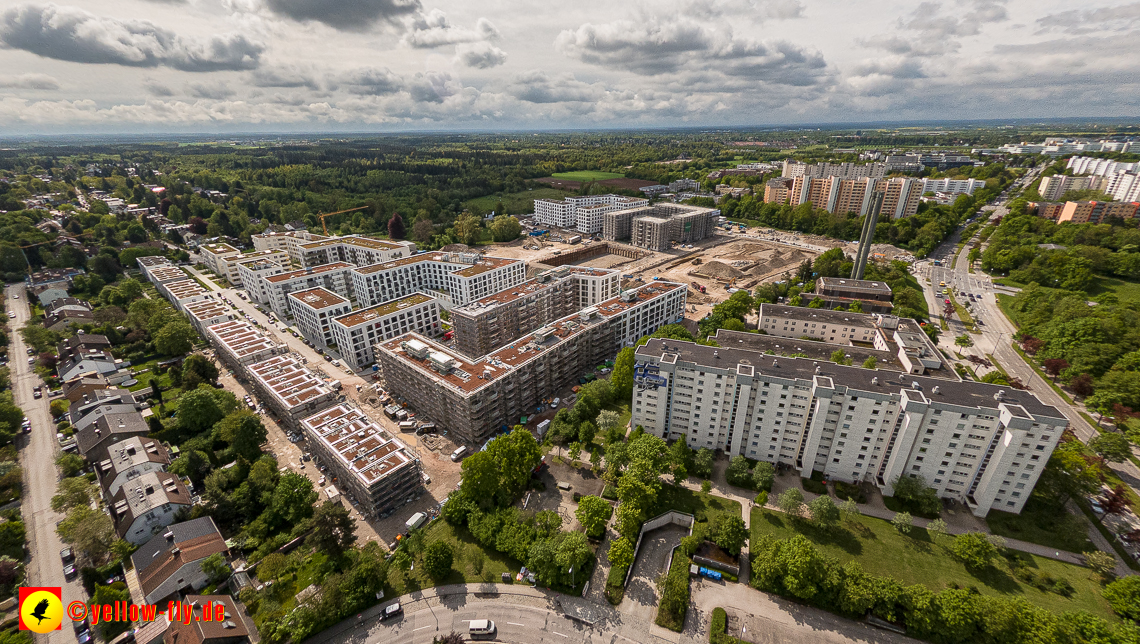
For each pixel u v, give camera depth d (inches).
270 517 4820.4
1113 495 4847.4
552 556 4148.6
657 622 3937.0
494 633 3870.6
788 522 4783.5
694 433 5846.5
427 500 5201.8
